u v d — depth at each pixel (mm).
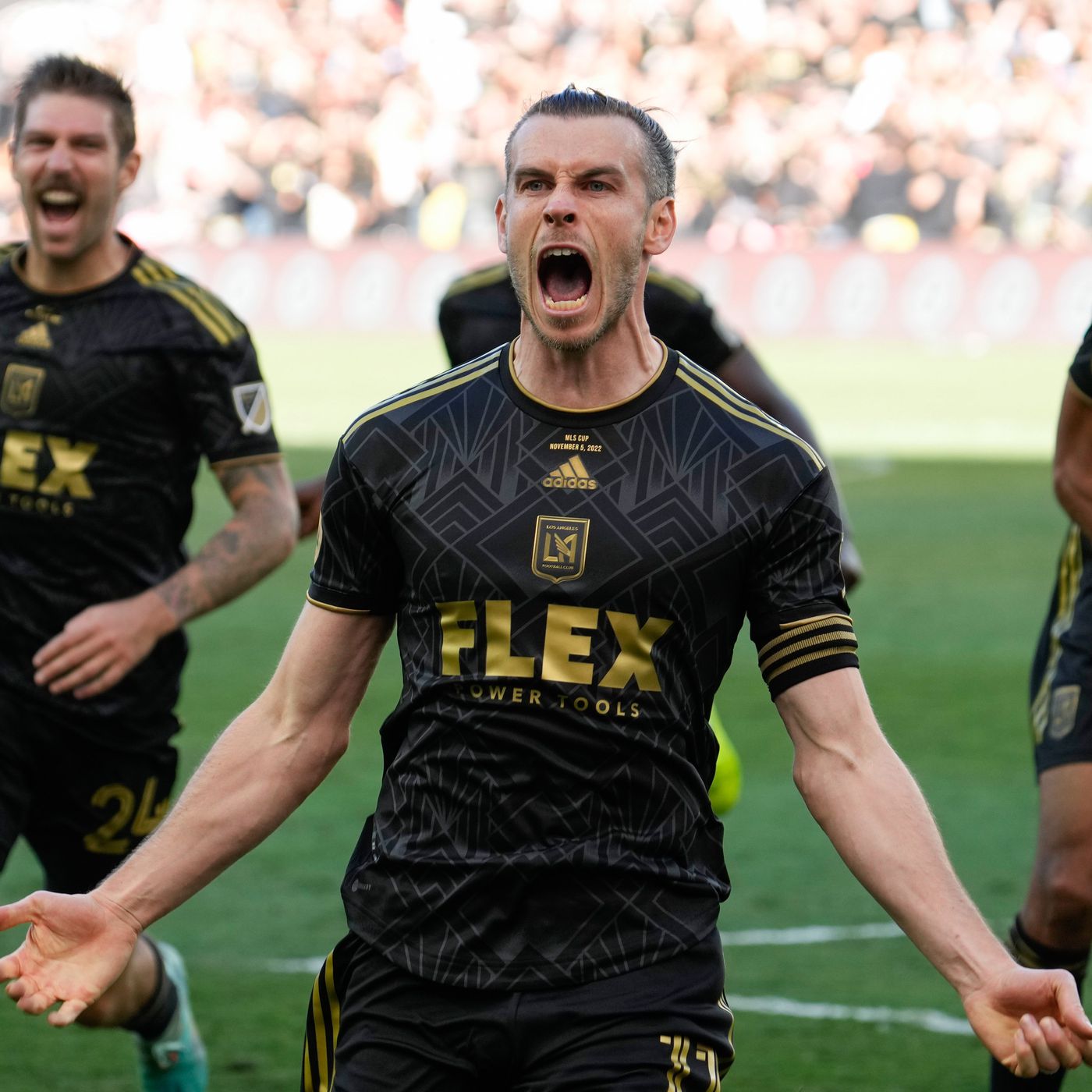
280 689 4637
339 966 4613
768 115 59656
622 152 4332
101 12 63906
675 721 4371
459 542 4355
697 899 4441
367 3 62188
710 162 59844
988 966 4090
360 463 4484
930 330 50500
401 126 61156
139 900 4508
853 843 4293
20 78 6980
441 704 4383
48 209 6801
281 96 63312
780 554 4395
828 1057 7500
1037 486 27000
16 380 6824
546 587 4309
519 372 4496
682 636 4352
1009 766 12516
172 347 6848
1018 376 43031
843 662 4379
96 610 6711
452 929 4359
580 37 60906
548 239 4301
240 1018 7980
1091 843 6398
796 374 43594
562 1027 4285
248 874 10297
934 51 58625
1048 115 57812
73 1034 7988
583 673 4297
